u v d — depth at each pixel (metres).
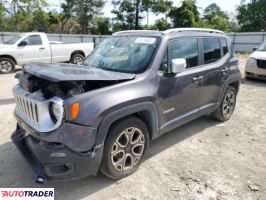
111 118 3.09
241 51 29.95
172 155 4.19
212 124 5.51
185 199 3.18
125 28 46.97
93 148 3.02
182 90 4.14
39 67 3.43
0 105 6.67
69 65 3.85
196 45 4.58
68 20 45.56
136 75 3.60
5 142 4.52
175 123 4.16
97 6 46.19
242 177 3.63
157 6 45.19
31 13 31.23
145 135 3.63
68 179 2.97
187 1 42.38
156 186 3.41
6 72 11.82
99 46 4.71
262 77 9.73
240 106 6.87
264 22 49.31
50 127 2.88
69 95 2.92
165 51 3.91
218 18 50.16
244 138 4.89
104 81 3.25
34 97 3.04
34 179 3.51
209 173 3.71
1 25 33.91
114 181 3.50
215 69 4.90
